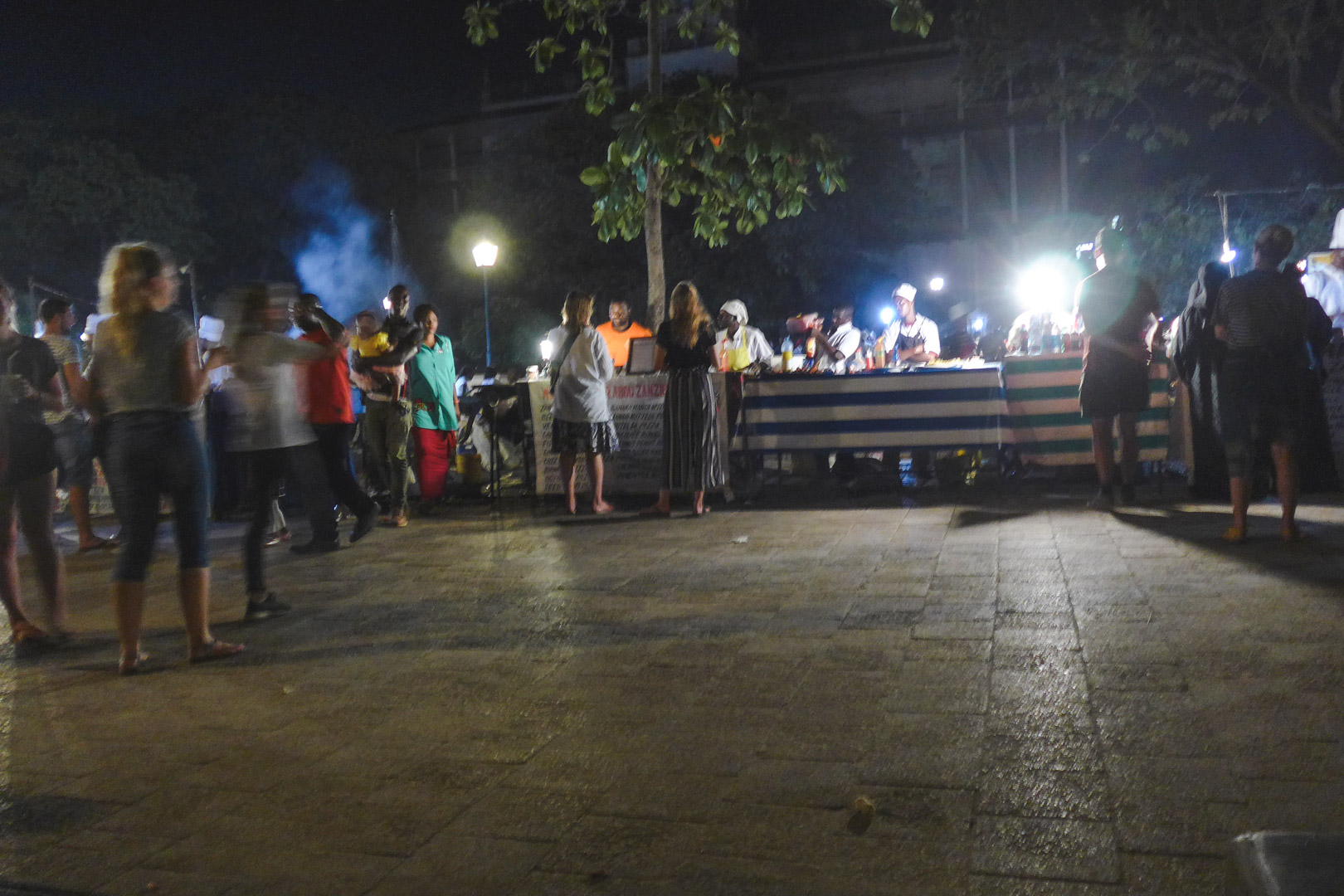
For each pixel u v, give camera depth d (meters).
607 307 30.52
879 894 2.46
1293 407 6.03
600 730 3.64
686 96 8.26
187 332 4.68
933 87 42.34
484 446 11.30
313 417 7.48
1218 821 2.72
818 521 7.92
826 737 3.46
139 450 4.60
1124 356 7.63
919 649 4.41
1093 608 4.89
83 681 4.59
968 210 41.38
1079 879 2.48
